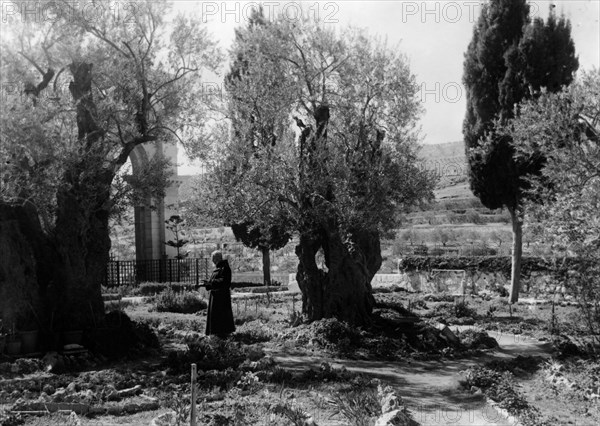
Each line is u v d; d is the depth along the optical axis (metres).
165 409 10.33
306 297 18.12
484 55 24.44
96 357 14.17
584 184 12.43
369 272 20.81
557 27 23.48
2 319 14.36
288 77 17.83
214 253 17.02
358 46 17.84
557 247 13.54
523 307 23.88
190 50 17.03
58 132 14.75
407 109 17.86
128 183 16.81
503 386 11.68
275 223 18.14
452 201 67.12
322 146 16.94
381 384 11.98
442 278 30.31
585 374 12.62
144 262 34.16
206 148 17.25
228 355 13.77
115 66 16.52
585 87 13.02
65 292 14.90
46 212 15.41
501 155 23.80
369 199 17.12
